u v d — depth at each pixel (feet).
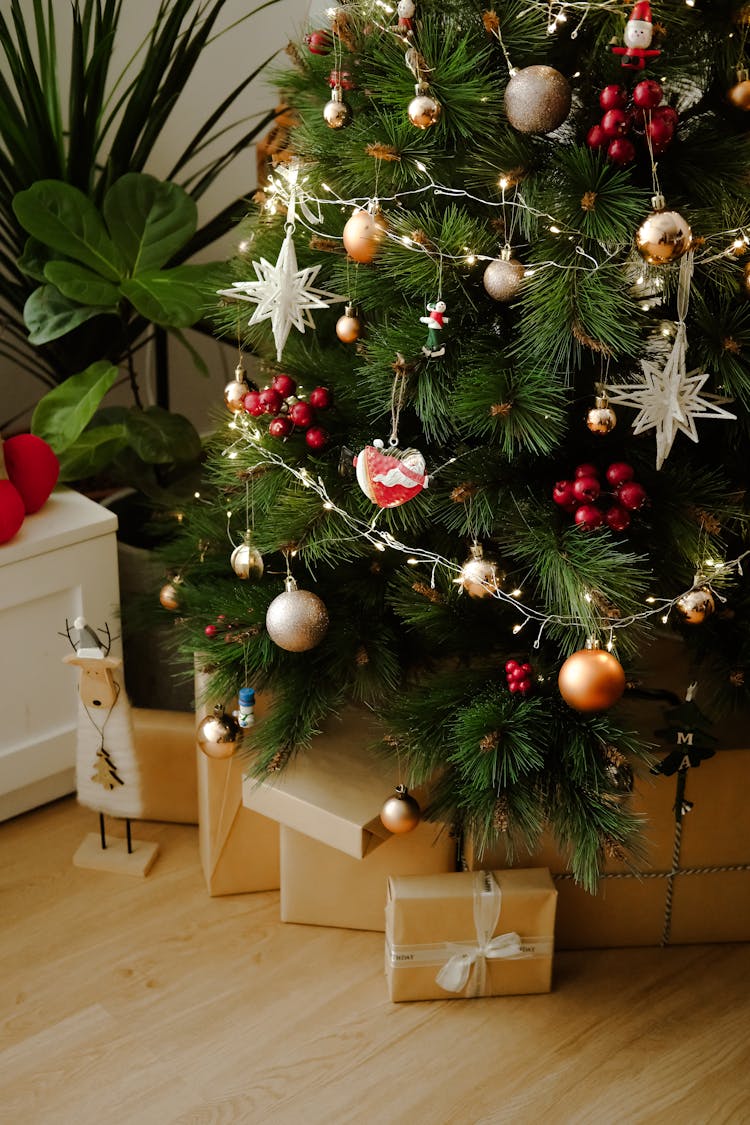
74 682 5.56
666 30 3.51
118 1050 4.49
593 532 4.00
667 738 4.34
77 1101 4.28
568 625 4.05
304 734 4.50
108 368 5.59
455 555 4.46
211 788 4.98
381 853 4.86
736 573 4.47
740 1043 4.57
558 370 3.96
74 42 5.44
